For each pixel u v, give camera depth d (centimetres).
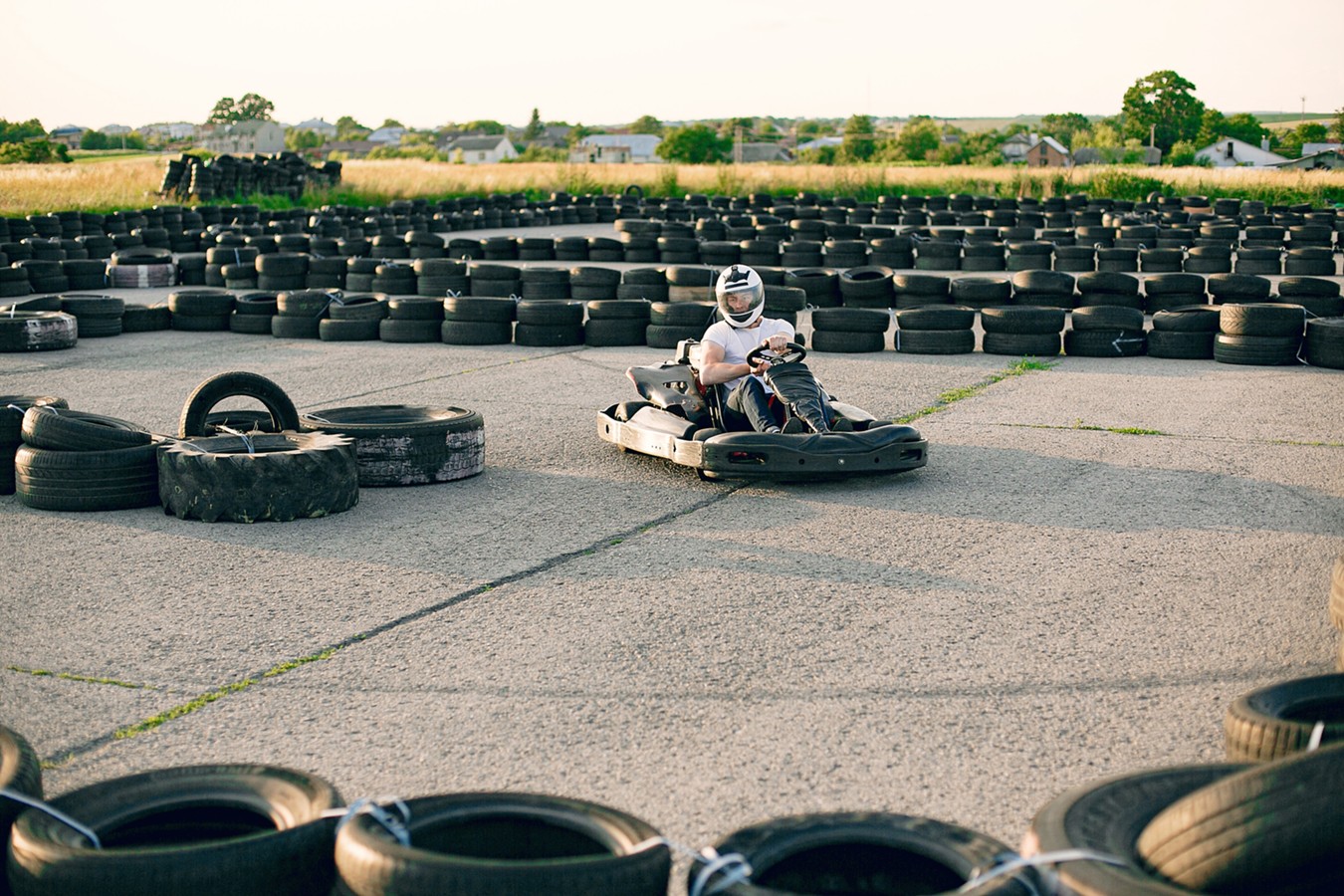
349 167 4706
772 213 3005
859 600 505
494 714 399
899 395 989
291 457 626
